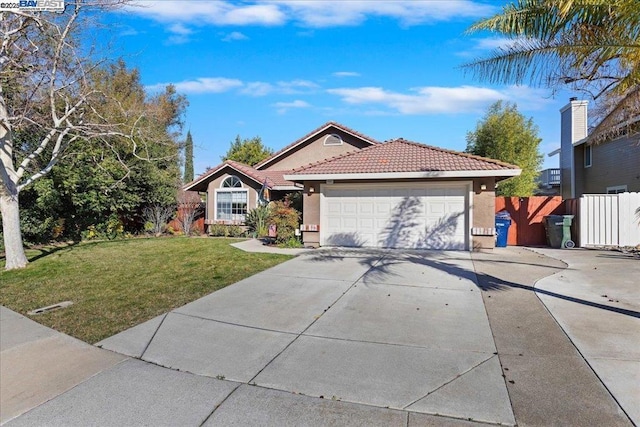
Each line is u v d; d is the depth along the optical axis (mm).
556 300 6480
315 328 5289
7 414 3295
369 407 3334
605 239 13211
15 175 10117
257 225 18156
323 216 13602
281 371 4039
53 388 3732
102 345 4770
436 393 3535
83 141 15352
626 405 3254
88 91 11852
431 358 4285
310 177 13008
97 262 10742
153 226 20344
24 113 10031
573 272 8820
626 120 11344
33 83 10602
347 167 13102
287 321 5578
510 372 3908
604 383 3631
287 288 7473
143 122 17672
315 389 3658
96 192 16828
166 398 3523
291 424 3100
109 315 5910
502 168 11398
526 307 6109
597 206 13289
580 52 6000
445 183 12477
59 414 3283
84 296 7043
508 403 3342
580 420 3074
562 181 23359
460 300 6570
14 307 6395
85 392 3648
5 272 9406
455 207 12438
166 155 19812
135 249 13508
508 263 10055
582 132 21531
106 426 3104
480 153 27406
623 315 5621
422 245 12727
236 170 20391
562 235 13359
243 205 20547
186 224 21109
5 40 9250
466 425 3053
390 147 14688
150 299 6785
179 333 5141
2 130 9852
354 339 4879
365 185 13203
